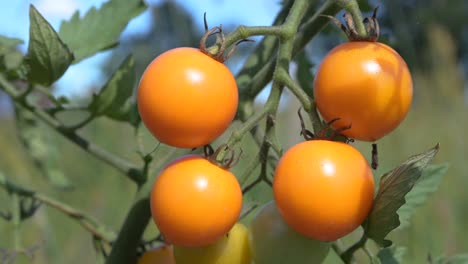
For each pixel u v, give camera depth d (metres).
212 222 0.32
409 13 2.71
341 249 0.35
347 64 0.33
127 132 0.82
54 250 0.72
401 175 0.32
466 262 0.41
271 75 0.39
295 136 0.88
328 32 0.49
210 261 0.35
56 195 0.81
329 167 0.32
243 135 0.34
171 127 0.33
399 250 0.38
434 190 0.41
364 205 0.32
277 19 0.42
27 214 0.43
